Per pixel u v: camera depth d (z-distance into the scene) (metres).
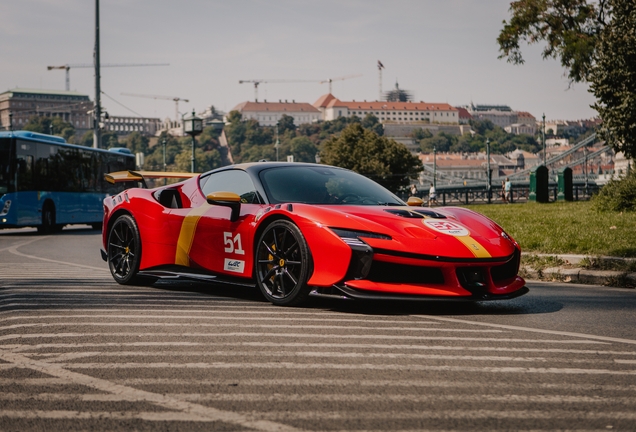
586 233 8.88
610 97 15.70
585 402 2.63
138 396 2.69
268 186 5.24
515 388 2.82
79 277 6.74
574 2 24.48
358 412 2.50
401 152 66.88
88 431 2.31
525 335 3.90
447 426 2.36
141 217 6.00
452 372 3.06
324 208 4.75
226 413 2.49
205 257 5.42
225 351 3.43
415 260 4.39
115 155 21.62
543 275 7.13
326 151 69.75
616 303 5.23
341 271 4.43
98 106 30.02
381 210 4.87
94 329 3.98
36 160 17.20
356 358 3.30
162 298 5.21
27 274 7.00
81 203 19.25
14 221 16.28
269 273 4.85
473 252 4.51
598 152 84.19
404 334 3.88
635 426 2.36
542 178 22.77
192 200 5.74
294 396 2.69
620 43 15.41
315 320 4.29
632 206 12.97
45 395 2.71
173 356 3.33
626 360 3.32
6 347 3.52
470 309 4.84
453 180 93.94
